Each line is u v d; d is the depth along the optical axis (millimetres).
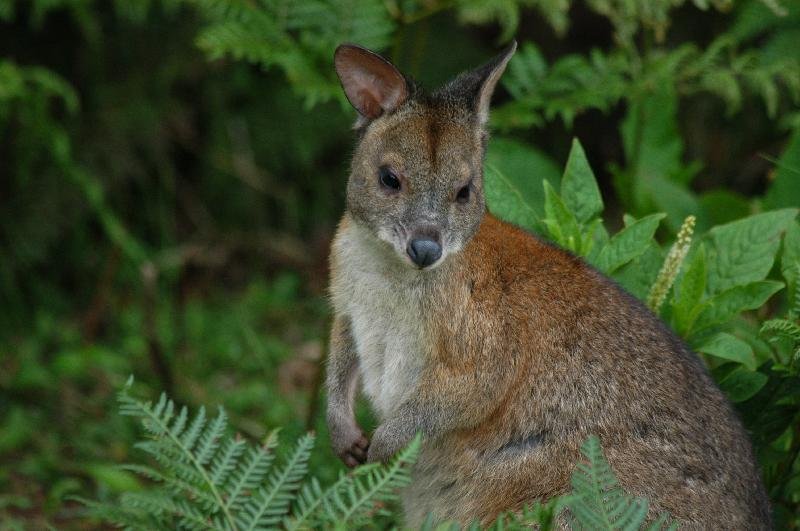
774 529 8867
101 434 12586
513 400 8812
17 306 15188
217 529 7328
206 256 16453
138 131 16109
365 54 9094
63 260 15922
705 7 11031
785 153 11320
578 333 8812
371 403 9453
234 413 12984
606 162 17531
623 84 11578
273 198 16984
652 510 8305
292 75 10977
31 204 15594
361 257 9164
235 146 16562
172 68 16141
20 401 13477
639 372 8695
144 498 7387
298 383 14078
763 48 14070
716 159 16891
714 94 16703
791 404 9289
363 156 9078
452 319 8867
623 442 8562
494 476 8812
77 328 15133
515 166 12273
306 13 11539
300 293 16250
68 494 11547
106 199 15953
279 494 7430
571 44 17344
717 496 8391
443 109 9055
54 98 15773
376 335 9234
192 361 14125
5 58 15922
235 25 11094
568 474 8586
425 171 8828
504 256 9016
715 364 10555
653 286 9297
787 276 9266
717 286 9438
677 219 12352
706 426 8555
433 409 8898
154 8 16016
